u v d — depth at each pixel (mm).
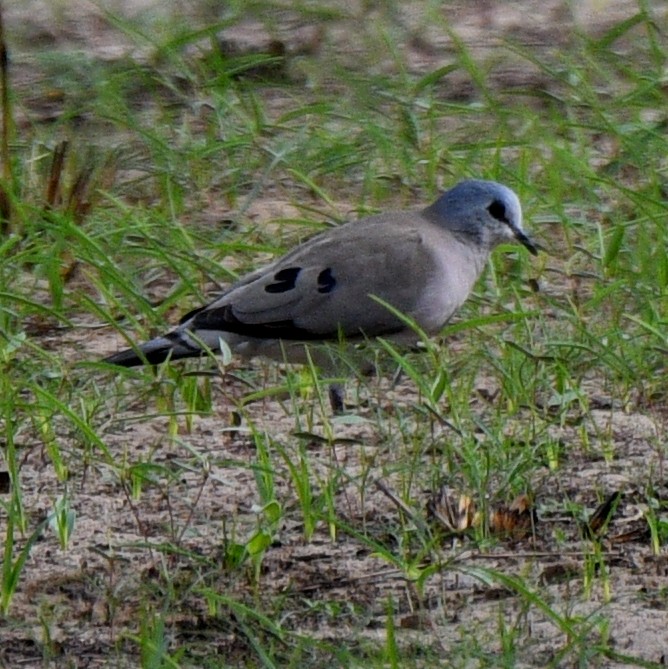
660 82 18172
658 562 9766
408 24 20859
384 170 16484
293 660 8477
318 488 10703
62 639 9047
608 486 10750
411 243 12211
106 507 10555
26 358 12555
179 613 9266
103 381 12336
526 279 13906
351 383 12406
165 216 15406
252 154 16719
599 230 14125
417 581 9305
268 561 9828
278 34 20500
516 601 9312
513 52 19672
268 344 12055
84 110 18047
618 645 8828
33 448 11266
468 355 12195
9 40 20453
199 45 19953
